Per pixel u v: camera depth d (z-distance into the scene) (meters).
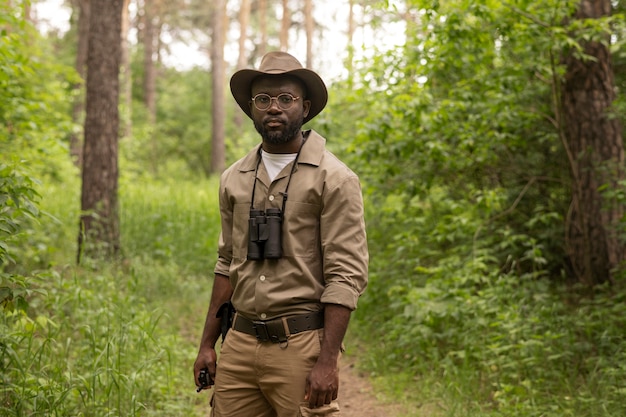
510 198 7.17
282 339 2.37
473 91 6.40
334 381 2.29
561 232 6.82
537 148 7.07
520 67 6.01
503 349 4.53
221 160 22.61
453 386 4.62
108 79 7.80
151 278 7.11
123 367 4.38
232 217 2.62
